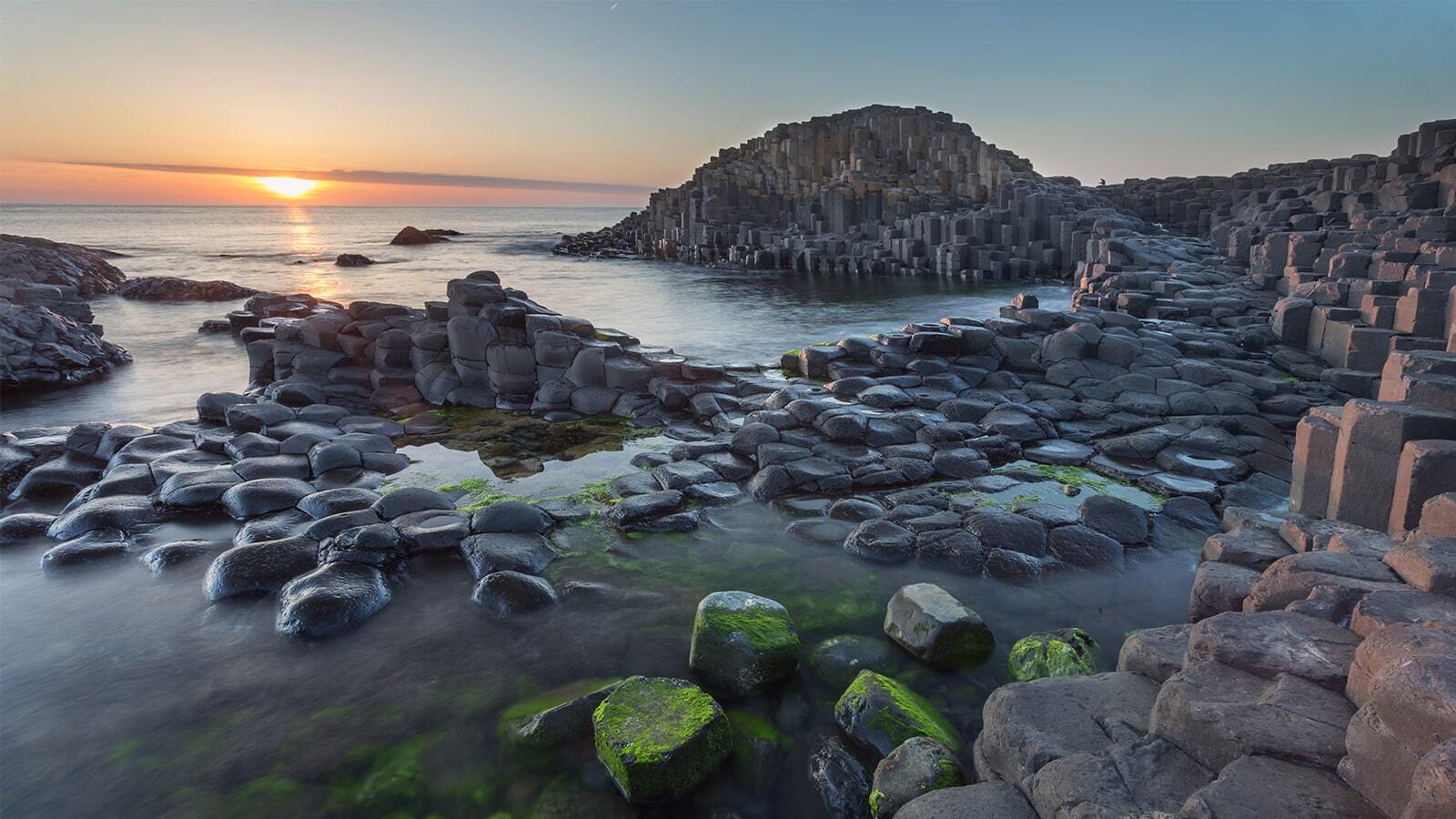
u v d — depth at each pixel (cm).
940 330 1375
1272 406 1081
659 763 429
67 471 931
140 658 572
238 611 636
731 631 543
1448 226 1653
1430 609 400
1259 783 321
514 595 635
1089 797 345
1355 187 2845
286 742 485
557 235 9681
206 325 2155
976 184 4916
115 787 450
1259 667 398
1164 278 2033
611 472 951
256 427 1064
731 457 979
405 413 1234
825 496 860
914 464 917
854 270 4291
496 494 874
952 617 559
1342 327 1228
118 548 739
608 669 554
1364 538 554
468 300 1288
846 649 569
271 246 6594
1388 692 304
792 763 469
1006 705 440
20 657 574
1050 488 872
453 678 547
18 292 1884
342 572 660
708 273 4312
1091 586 664
